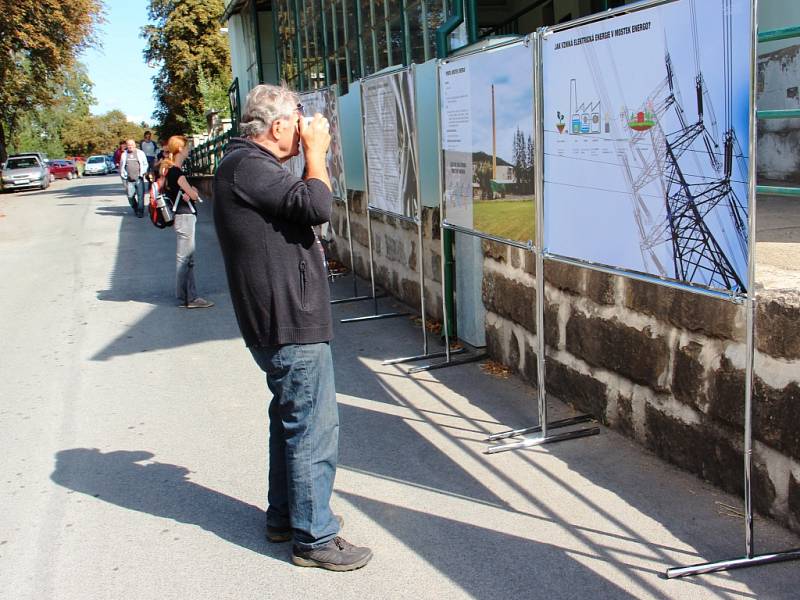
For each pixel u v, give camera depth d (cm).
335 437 333
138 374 630
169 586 328
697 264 317
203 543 361
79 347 719
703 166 306
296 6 1263
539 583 314
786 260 389
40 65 3338
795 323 314
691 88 306
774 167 622
